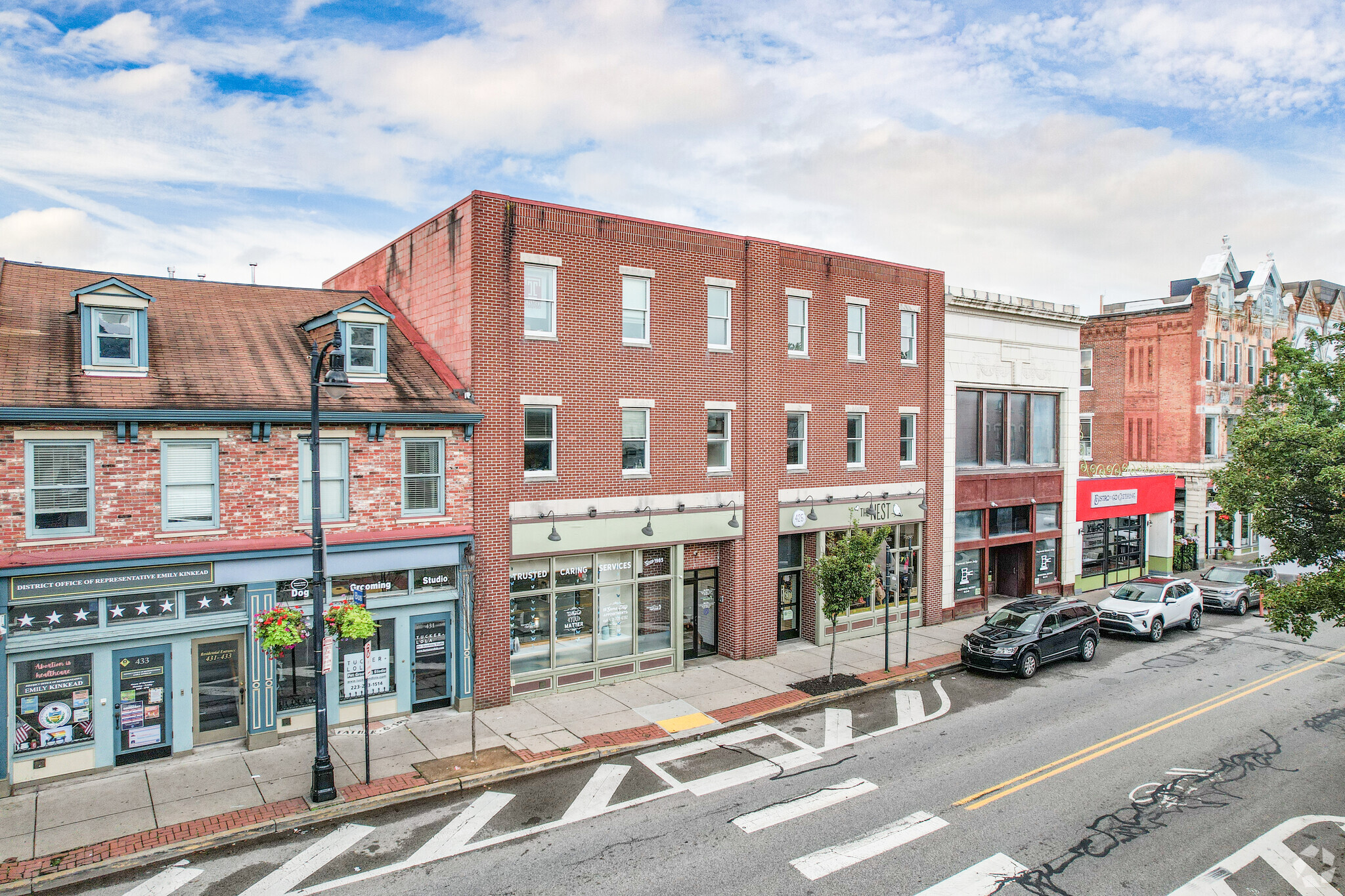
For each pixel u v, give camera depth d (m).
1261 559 16.02
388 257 22.41
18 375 13.67
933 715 17.44
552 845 11.59
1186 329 37.28
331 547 15.59
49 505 13.44
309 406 15.56
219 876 10.80
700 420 21.00
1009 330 28.31
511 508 18.02
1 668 12.88
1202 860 11.13
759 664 21.20
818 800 13.05
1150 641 24.64
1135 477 33.25
